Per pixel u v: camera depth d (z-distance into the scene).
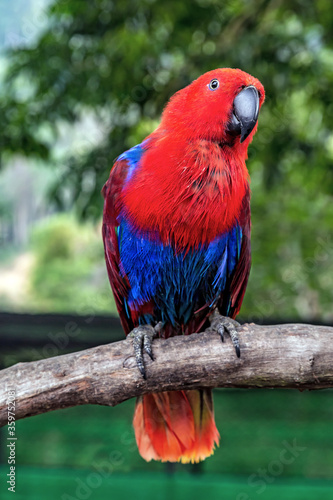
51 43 8.21
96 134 8.80
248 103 3.72
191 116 3.73
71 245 22.70
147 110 8.40
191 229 3.82
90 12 8.33
